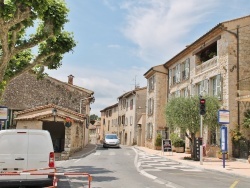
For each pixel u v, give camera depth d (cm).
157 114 3775
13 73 1691
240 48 2322
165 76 3847
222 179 1334
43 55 1658
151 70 3891
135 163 1988
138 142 4697
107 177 1329
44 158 933
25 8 1277
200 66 2800
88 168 1677
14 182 889
